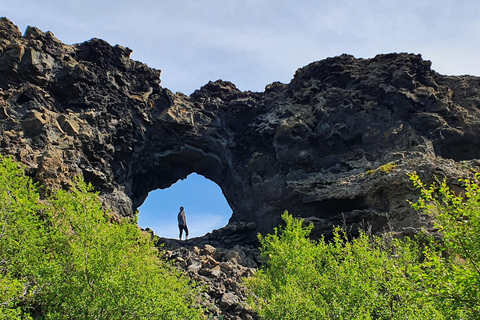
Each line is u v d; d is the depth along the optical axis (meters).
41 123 39.28
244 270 36.28
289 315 18.41
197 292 28.67
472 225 12.36
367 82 48.22
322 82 51.53
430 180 35.16
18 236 20.80
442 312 13.12
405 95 45.47
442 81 49.97
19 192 22.45
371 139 44.91
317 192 42.00
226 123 54.19
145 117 49.25
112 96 47.06
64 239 20.64
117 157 45.88
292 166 46.50
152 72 52.19
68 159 39.19
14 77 41.38
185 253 37.09
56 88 43.62
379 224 37.03
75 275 19.02
